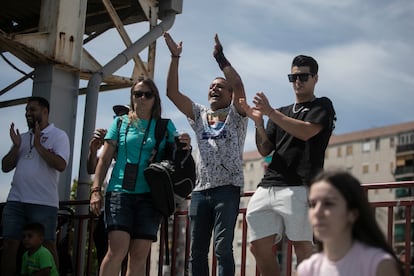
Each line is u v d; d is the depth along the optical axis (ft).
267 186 17.80
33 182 21.90
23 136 22.65
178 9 33.14
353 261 11.17
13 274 21.53
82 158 28.66
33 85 28.96
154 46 32.89
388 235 18.94
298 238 17.24
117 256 18.37
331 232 11.18
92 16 35.88
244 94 19.48
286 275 20.03
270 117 17.17
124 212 18.81
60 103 28.78
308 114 17.58
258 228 17.84
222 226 18.54
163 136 19.77
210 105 19.99
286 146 17.83
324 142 17.67
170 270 23.84
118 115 21.42
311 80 18.01
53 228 22.26
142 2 32.42
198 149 19.56
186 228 23.75
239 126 19.47
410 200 18.78
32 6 34.37
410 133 247.91
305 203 17.30
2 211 24.29
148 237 18.93
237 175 19.01
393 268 10.87
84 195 28.30
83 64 29.63
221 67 19.75
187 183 19.27
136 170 19.26
